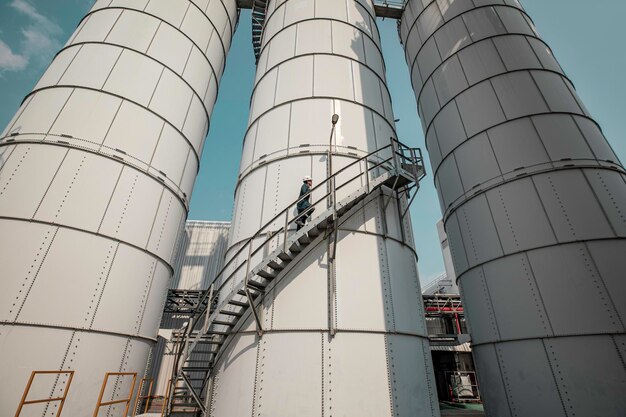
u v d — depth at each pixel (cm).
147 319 1119
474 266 1256
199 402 794
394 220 1026
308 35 1424
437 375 2705
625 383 825
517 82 1362
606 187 1058
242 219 1058
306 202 921
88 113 1140
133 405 1012
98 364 917
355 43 1448
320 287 838
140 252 1121
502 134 1289
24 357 798
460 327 2838
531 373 988
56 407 809
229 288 970
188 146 1473
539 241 1069
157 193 1242
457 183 1416
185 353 808
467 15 1703
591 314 918
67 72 1220
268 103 1288
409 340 865
